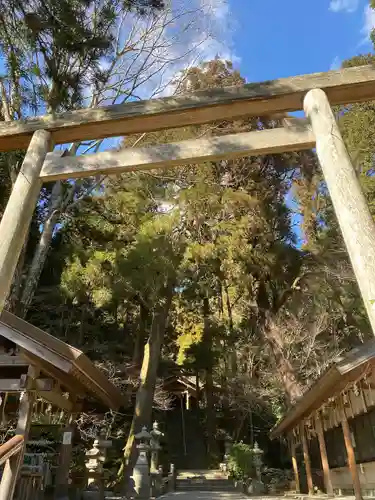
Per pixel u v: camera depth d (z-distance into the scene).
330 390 7.42
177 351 20.22
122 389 15.10
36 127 4.20
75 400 7.32
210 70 12.29
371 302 2.65
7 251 3.44
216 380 20.56
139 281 11.04
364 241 2.89
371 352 6.09
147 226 10.74
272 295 14.27
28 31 7.72
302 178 13.74
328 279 13.05
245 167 12.79
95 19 8.60
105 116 4.08
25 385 5.65
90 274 11.32
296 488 11.39
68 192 10.63
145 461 10.63
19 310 8.32
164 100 4.04
